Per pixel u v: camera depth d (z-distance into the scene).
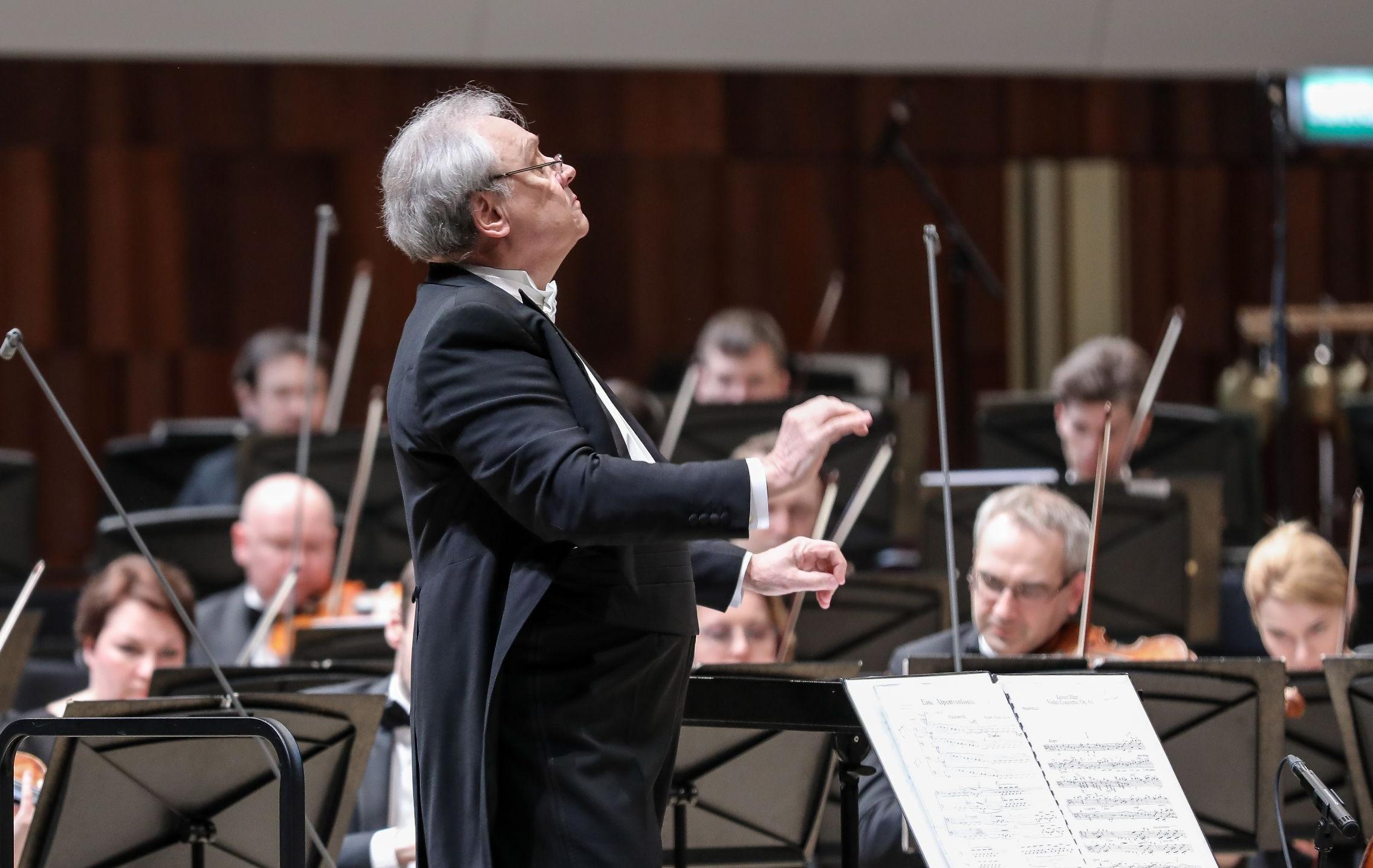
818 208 23.89
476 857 5.29
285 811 5.89
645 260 23.66
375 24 19.41
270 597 13.17
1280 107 19.56
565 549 5.51
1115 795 5.74
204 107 22.88
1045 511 10.14
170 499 17.44
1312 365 21.22
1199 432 16.14
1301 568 10.37
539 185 5.79
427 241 5.77
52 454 22.58
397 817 9.34
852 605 11.64
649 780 5.60
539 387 5.38
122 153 22.73
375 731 7.78
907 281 23.98
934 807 5.54
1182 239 24.27
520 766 5.50
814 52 20.06
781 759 7.91
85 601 10.72
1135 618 13.20
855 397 16.00
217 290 22.98
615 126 23.56
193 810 7.60
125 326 22.81
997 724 5.89
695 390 16.95
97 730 6.10
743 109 23.77
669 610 5.67
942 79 23.94
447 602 5.52
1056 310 24.12
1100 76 24.00
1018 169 24.05
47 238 22.62
